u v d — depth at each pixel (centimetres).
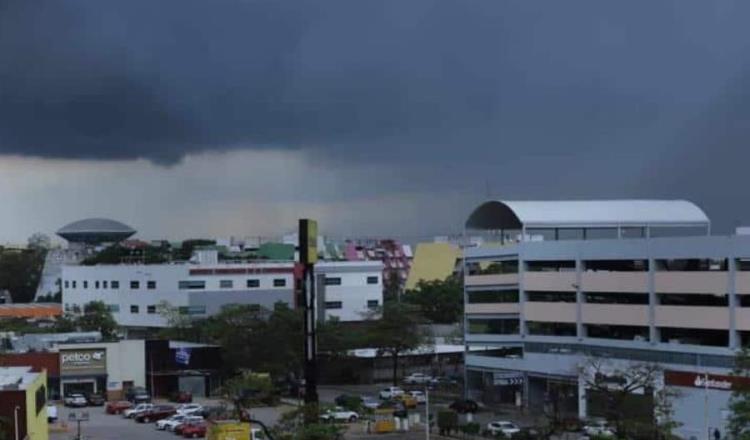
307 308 8594
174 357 12725
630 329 10075
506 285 11438
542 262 11000
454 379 13638
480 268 12038
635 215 11788
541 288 10975
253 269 18262
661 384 9038
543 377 10869
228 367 12950
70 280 19862
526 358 11131
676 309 9444
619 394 8662
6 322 17850
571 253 10625
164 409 10569
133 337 17188
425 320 16050
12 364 11744
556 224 11519
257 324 13112
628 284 9950
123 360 12462
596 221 11612
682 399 8938
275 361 12988
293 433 7312
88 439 9075
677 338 9538
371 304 18738
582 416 9806
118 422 10400
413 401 11275
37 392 7525
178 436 9325
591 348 10350
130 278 18450
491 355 11819
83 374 12206
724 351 8919
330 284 18438
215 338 13762
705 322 9144
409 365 14712
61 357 12094
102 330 16525
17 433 6581
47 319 18800
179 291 17750
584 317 10438
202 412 10288
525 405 11075
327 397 12062
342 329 14212
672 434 8094
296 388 12462
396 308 14262
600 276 10262
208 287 17925
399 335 13612
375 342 13588
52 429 9794
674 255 9500
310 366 8538
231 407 11019
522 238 11494
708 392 8669
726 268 9038
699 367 9169
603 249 10256
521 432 8825
